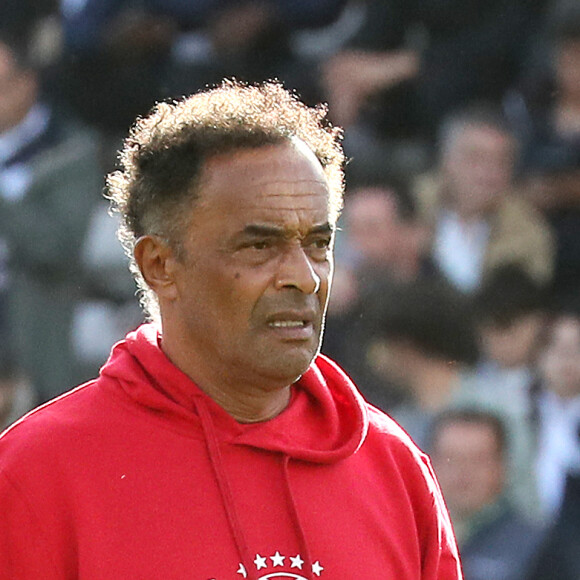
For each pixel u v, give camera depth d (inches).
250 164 357.1
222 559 358.0
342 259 948.6
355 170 1000.9
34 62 1040.2
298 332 357.7
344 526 371.2
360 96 1079.0
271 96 377.1
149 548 356.8
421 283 872.9
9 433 374.0
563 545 786.2
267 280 354.9
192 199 360.5
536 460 812.6
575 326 872.3
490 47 1098.1
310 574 361.7
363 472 382.6
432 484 394.0
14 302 941.8
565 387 866.1
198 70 1051.3
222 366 366.6
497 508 784.3
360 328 873.5
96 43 1064.2
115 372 377.4
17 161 978.7
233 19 1085.8
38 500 359.6
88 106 1040.2
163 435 368.8
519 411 812.6
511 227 994.7
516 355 908.0
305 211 355.9
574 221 1014.4
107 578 354.3
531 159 1035.9
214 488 365.4
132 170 376.5
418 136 1077.8
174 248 365.4
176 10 1083.3
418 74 1091.9
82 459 364.2
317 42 1109.7
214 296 358.6
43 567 357.4
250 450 371.2
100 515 359.6
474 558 772.6
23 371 879.1
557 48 1069.1
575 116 1058.7
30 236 946.1
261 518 365.1
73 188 961.5
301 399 386.0
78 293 955.3
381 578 370.3
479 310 918.4
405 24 1106.7
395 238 962.1
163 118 373.7
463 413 791.1
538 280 984.9
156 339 383.2
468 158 994.7
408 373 836.0
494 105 1085.8
